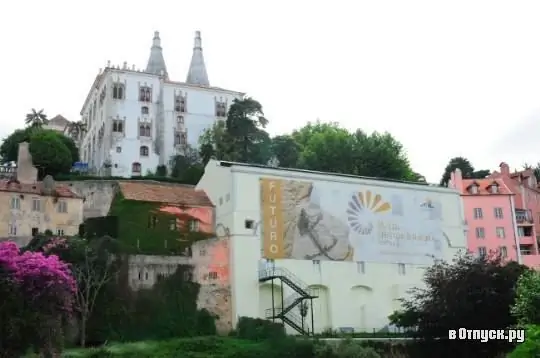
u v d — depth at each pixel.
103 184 85.19
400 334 62.25
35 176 89.75
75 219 73.75
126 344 51.47
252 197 65.75
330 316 65.50
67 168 99.81
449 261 75.25
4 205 68.62
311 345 51.44
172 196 67.31
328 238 68.25
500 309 49.84
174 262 61.19
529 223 100.81
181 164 104.19
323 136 112.94
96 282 54.12
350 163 107.75
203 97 115.94
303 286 65.00
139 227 62.94
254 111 106.94
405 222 73.81
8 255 35.44
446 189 78.25
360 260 69.38
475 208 96.31
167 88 113.06
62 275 36.22
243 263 63.12
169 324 57.75
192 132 112.94
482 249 94.19
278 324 58.75
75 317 52.38
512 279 50.25
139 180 91.75
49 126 148.00
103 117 108.38
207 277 62.34
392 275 70.81
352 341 52.56
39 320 34.34
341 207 70.25
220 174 68.19
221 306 61.78
